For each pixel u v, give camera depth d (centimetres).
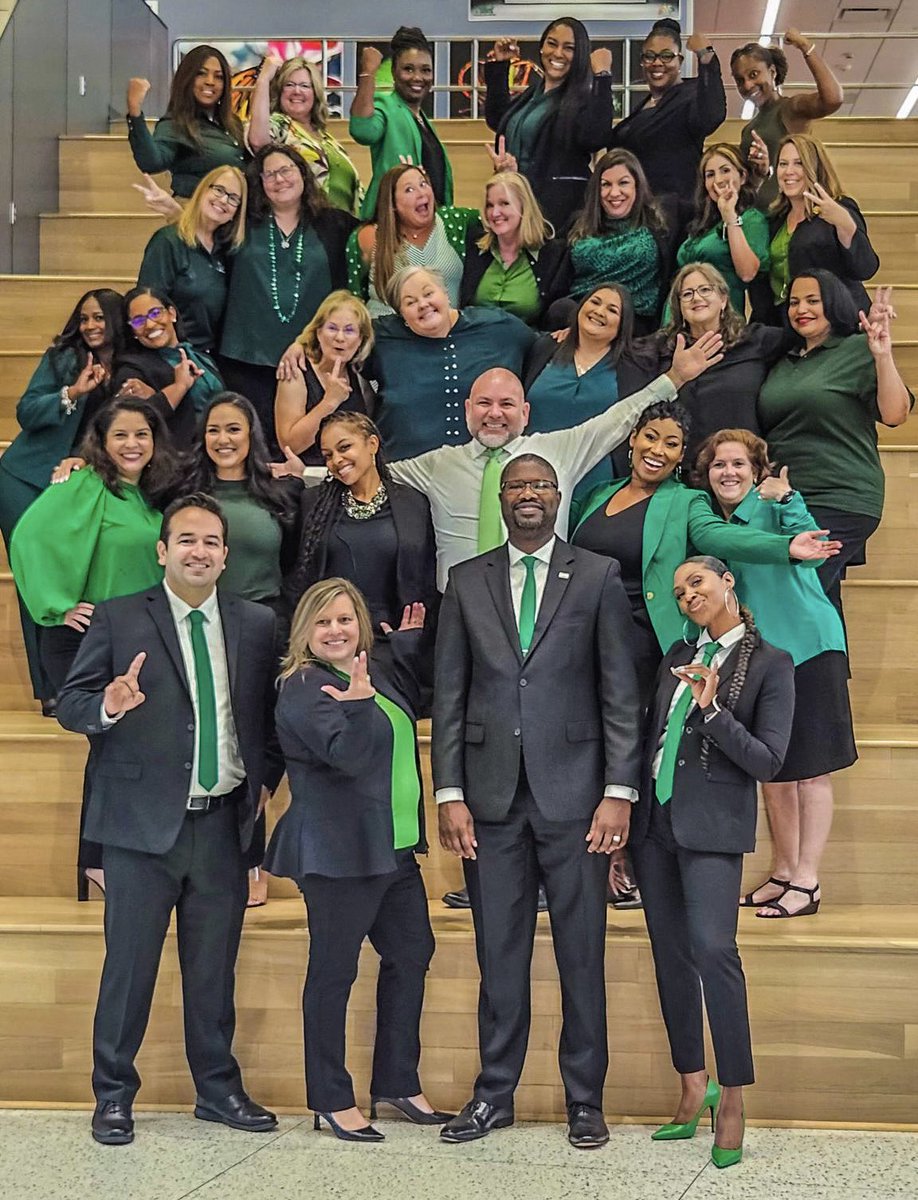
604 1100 329
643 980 329
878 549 447
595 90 477
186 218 439
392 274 434
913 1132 318
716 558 331
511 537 325
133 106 491
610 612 318
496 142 497
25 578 357
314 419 396
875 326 366
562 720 313
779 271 443
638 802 313
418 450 398
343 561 353
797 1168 295
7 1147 304
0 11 574
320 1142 308
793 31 491
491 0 827
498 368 366
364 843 304
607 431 367
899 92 1305
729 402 387
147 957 311
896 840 371
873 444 379
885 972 324
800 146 432
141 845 306
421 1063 333
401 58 500
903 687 418
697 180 455
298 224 448
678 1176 290
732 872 304
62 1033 335
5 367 511
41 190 599
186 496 345
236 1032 334
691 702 310
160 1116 325
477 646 318
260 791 314
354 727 297
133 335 416
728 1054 296
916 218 559
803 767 347
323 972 308
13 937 336
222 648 317
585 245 438
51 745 377
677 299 393
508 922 313
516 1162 296
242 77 748
